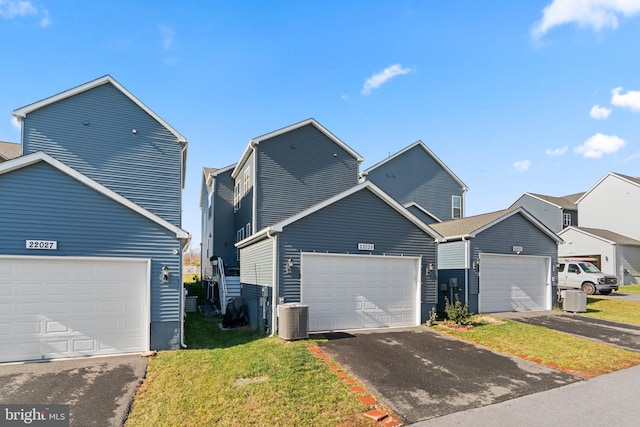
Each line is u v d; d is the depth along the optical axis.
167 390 6.29
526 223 15.90
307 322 9.69
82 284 8.41
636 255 28.22
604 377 7.37
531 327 11.70
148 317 8.81
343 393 6.19
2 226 7.86
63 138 13.54
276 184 17.62
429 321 12.09
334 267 11.13
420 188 24.59
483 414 5.56
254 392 6.13
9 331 7.79
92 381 6.73
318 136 18.92
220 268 17.17
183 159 16.73
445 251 15.48
